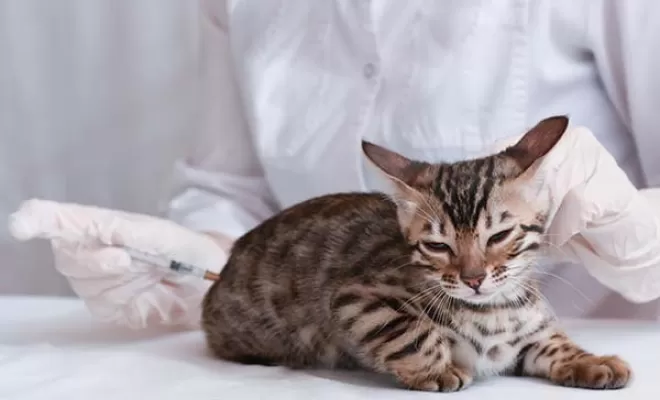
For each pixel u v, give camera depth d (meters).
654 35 1.56
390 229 1.21
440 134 1.65
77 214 1.35
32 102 2.28
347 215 1.28
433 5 1.69
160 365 1.19
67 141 2.29
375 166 1.17
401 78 1.69
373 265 1.16
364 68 1.72
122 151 2.29
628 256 1.27
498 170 1.11
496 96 1.65
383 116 1.70
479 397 1.03
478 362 1.14
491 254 1.09
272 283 1.27
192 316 1.47
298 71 1.78
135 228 1.36
